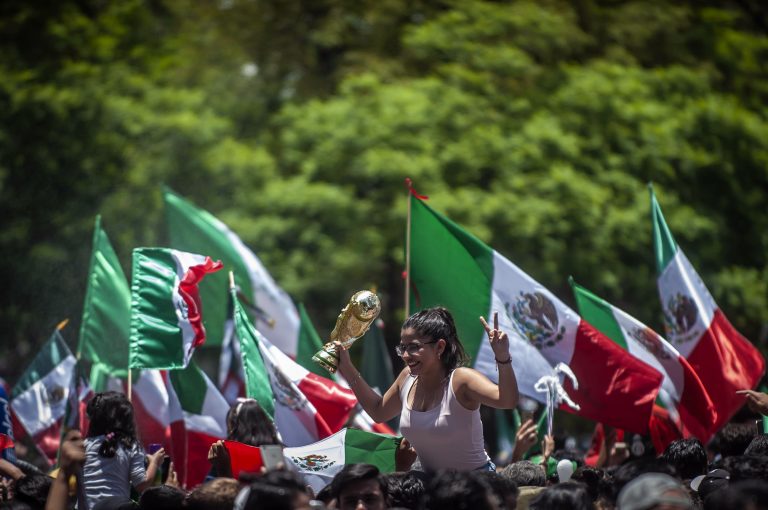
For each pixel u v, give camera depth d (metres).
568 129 39.66
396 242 37.06
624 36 44.34
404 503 11.38
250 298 22.08
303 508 9.23
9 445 16.25
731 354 17.94
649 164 39.59
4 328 40.34
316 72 45.69
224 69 44.22
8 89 41.41
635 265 38.38
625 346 17.78
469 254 17.20
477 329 16.95
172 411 17.06
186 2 46.12
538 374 16.50
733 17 46.53
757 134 41.88
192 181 39.19
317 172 38.41
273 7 46.03
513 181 37.16
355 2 44.62
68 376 19.42
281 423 16.45
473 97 39.34
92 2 47.22
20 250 40.25
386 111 38.75
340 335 13.04
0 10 43.91
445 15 41.78
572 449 18.55
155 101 40.97
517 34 41.75
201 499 10.43
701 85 42.16
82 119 40.62
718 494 9.34
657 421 17.69
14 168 40.66
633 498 8.86
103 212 39.50
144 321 16.56
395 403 12.70
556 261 36.56
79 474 13.20
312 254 37.16
